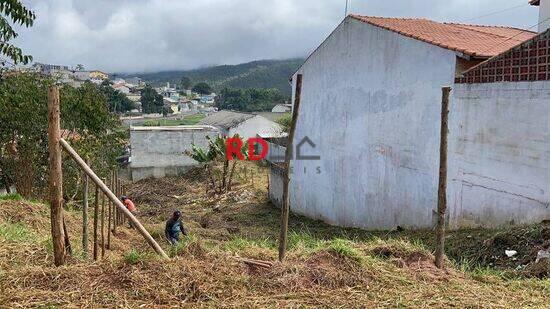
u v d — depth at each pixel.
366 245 6.15
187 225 15.34
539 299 4.70
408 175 12.23
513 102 9.02
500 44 11.52
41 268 4.85
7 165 14.58
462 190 10.42
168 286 4.55
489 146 9.62
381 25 12.96
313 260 5.26
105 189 5.30
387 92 12.85
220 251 5.79
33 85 14.77
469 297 4.64
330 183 16.06
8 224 7.99
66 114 15.49
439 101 10.95
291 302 4.37
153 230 12.05
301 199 18.12
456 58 10.35
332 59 15.49
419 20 15.60
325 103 16.11
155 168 29.28
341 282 4.84
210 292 4.49
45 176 15.09
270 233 14.16
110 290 4.47
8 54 7.61
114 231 10.77
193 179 27.69
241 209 19.41
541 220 8.47
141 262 4.92
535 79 8.53
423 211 11.74
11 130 14.23
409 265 5.49
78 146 15.45
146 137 29.28
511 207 9.17
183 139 29.78
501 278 5.52
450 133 10.68
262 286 4.68
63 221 5.46
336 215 15.78
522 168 8.88
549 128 8.30
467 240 8.68
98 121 16.52
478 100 9.84
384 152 13.16
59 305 4.18
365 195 14.15
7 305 4.12
